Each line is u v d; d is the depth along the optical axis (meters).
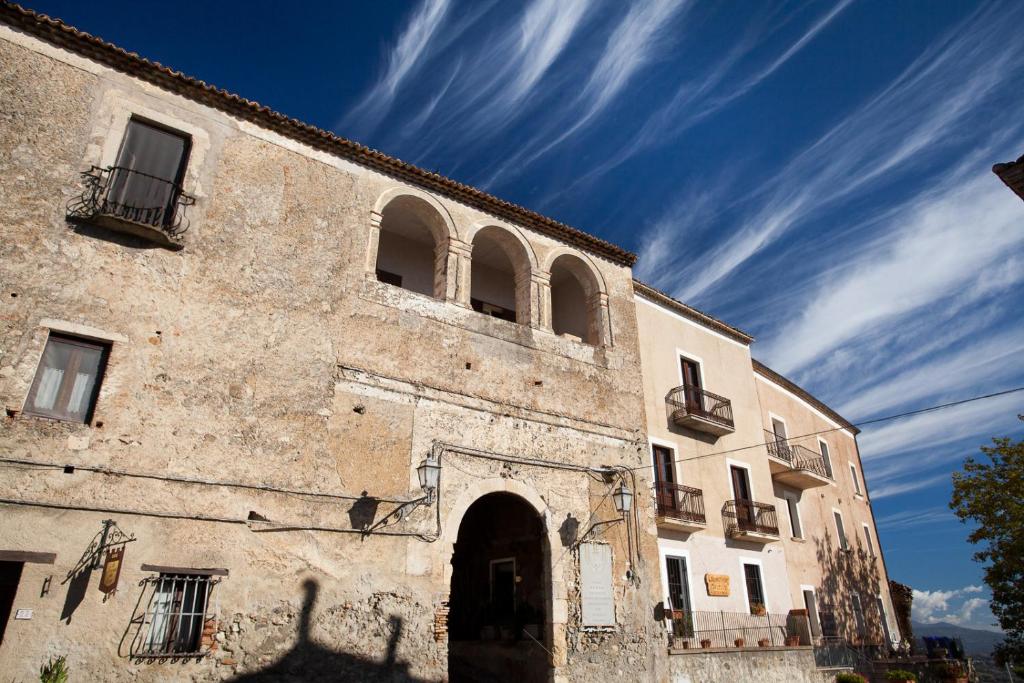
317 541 10.82
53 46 11.06
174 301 10.76
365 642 10.72
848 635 26.55
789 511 26.38
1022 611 22.84
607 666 13.59
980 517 23.86
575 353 16.23
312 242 12.69
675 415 20.06
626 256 18.50
